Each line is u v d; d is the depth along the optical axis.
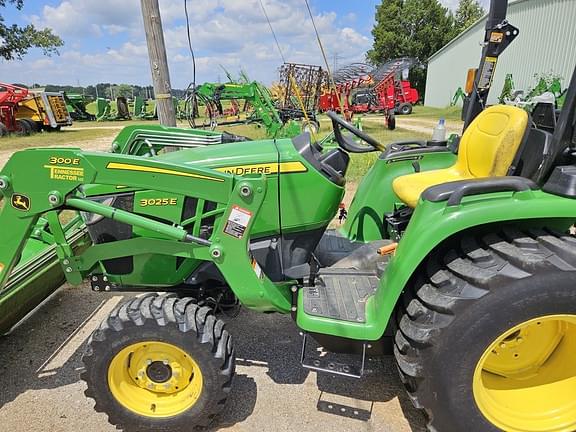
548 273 1.62
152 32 4.36
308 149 2.27
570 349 1.94
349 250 2.75
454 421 1.79
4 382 2.41
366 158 8.09
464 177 2.89
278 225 2.29
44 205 1.97
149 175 1.91
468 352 1.69
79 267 2.25
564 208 1.70
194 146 3.11
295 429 2.06
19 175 1.94
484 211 1.70
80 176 1.92
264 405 2.21
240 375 2.43
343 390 2.31
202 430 2.06
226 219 1.92
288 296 2.27
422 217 1.78
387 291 1.85
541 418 1.89
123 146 3.12
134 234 2.30
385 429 2.05
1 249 2.05
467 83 3.36
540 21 17.64
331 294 2.20
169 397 2.05
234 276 2.00
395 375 2.42
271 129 11.38
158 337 1.91
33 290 2.58
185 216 2.26
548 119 2.48
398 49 41.38
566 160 1.78
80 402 2.27
